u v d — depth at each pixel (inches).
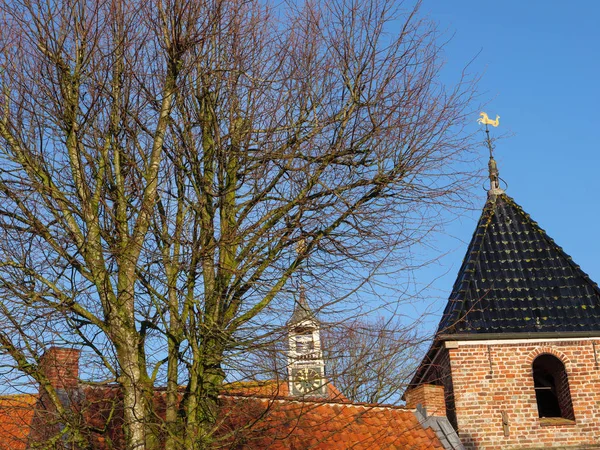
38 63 487.2
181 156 516.7
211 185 512.1
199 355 473.7
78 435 442.6
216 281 490.3
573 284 961.5
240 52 530.9
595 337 914.1
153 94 515.5
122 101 503.5
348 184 519.2
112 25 500.7
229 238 490.9
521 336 908.0
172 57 511.5
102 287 462.9
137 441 442.0
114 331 459.5
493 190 1071.6
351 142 517.7
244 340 476.4
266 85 529.0
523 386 897.5
